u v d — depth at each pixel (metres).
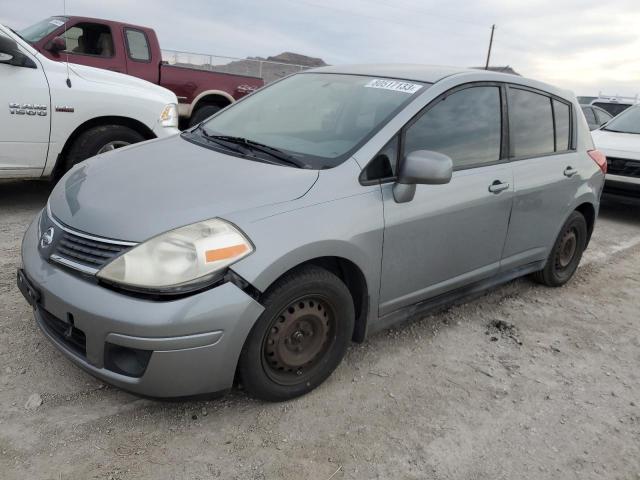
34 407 2.64
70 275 2.50
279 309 2.60
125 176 2.90
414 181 2.93
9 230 4.90
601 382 3.37
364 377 3.15
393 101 3.29
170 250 2.37
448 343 3.64
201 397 2.51
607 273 5.37
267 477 2.37
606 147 7.68
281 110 3.65
